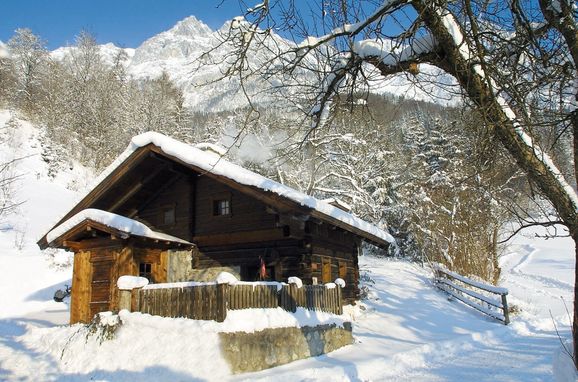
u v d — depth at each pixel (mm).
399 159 27547
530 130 4754
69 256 23500
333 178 26172
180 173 14383
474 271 22203
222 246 14125
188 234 14500
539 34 4988
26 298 19141
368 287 18531
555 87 5086
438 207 23547
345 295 15562
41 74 53875
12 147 37500
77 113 49344
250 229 13570
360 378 8797
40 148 40062
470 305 17359
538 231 43438
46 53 55719
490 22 5320
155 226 15281
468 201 22016
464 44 5211
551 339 13008
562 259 32938
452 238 22906
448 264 22906
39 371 9164
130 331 9391
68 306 18672
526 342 12781
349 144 23594
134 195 15141
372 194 26625
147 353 8688
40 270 21688
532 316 16859
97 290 12508
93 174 42719
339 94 6730
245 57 5918
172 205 15141
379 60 5812
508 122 4805
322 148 22953
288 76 6629
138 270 12922
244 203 13883
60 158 39500
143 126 45469
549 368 8930
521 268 31453
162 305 9422
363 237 15266
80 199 14000
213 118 43219
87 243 12906
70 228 12461
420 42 5578
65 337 10391
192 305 8938
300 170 23547
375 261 27406
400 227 30656
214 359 7969
